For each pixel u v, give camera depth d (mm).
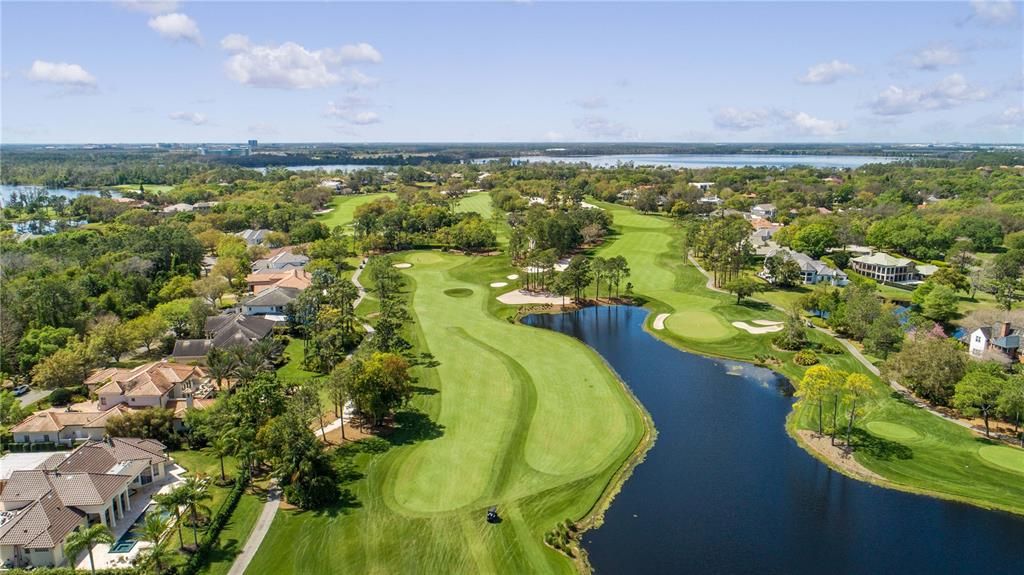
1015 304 139125
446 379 98938
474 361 106625
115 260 152625
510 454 76188
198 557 56594
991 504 66062
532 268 174125
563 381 98938
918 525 63000
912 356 90062
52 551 56875
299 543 59656
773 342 115812
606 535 61500
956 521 63562
